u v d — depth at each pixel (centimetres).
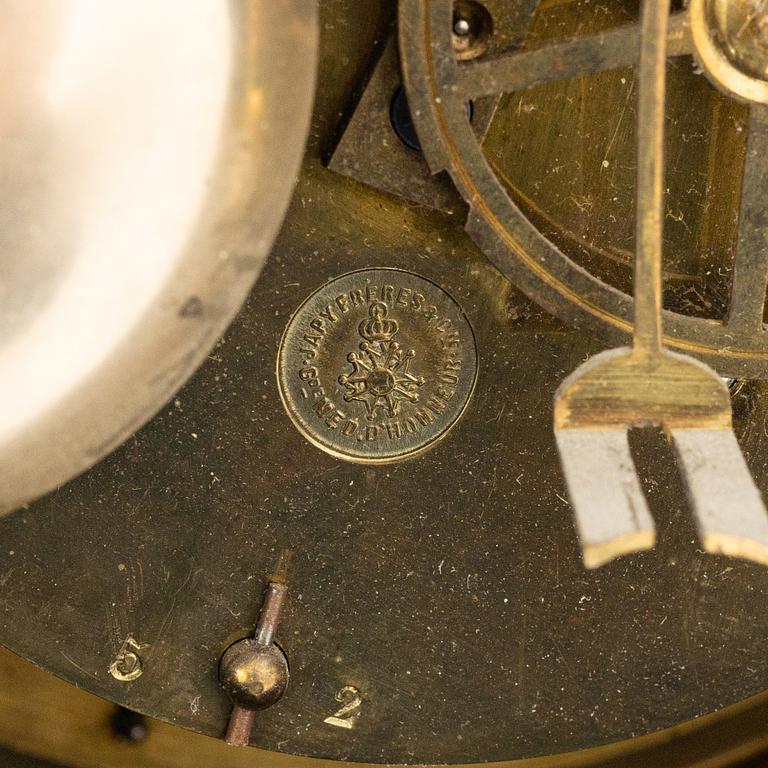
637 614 12
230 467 11
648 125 10
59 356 10
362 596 12
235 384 11
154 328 10
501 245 11
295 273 11
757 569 12
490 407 11
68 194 9
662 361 10
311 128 11
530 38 11
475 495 12
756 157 11
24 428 10
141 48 9
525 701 12
